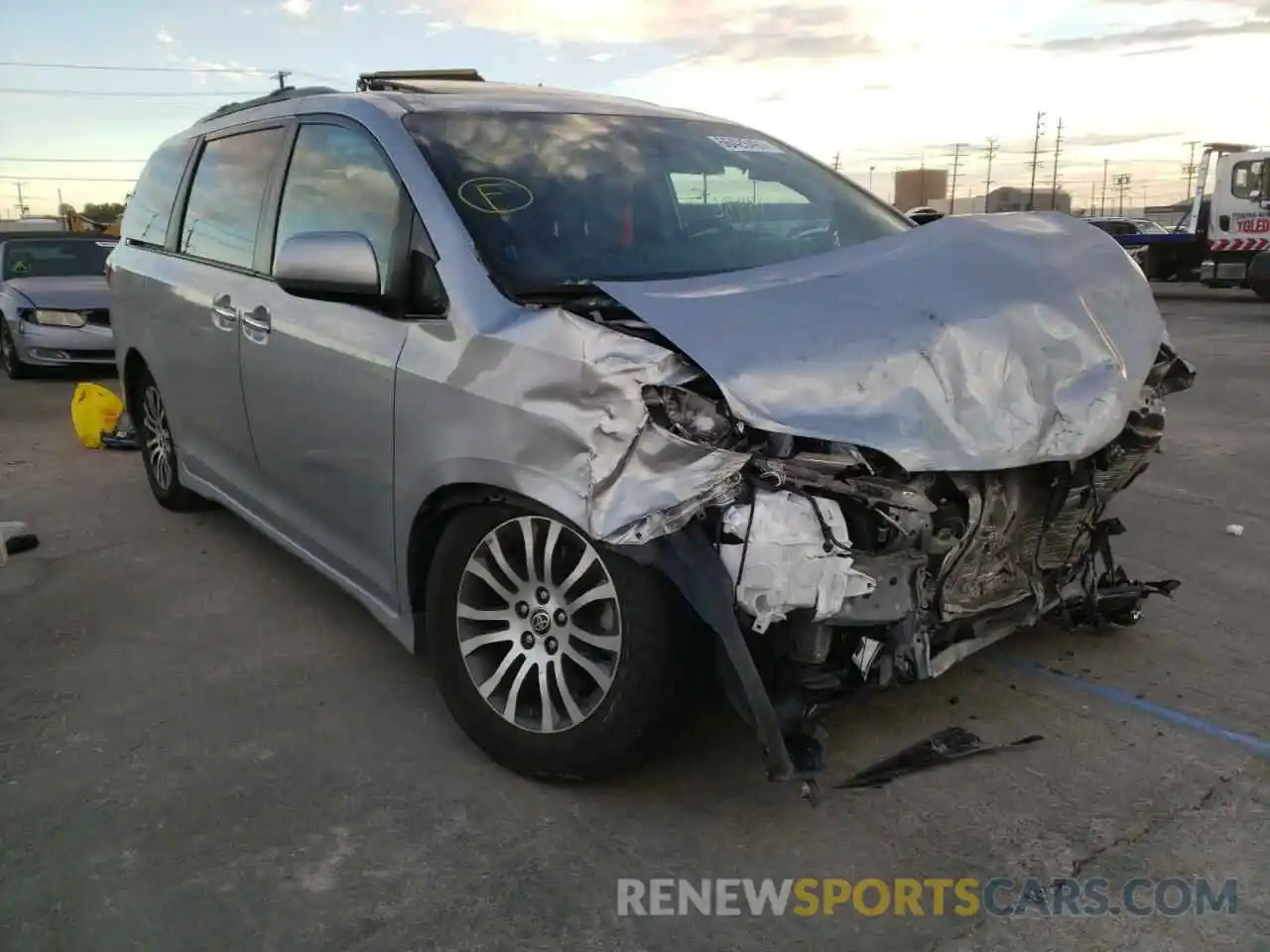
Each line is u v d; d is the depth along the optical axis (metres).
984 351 2.69
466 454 2.85
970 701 3.43
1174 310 18.38
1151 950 2.34
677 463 2.43
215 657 3.89
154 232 5.37
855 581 2.54
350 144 3.67
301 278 3.22
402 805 2.92
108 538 5.33
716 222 3.63
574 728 2.83
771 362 2.52
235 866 2.67
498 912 2.49
